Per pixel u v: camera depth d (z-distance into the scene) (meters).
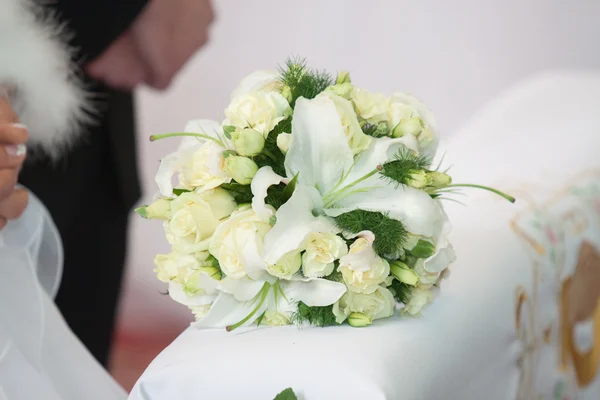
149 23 1.92
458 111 2.71
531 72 2.66
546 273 1.48
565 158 1.69
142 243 2.79
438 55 2.68
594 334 1.58
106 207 2.04
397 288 1.24
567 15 2.60
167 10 1.95
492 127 1.84
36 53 1.54
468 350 1.27
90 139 1.92
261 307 1.23
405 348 1.19
